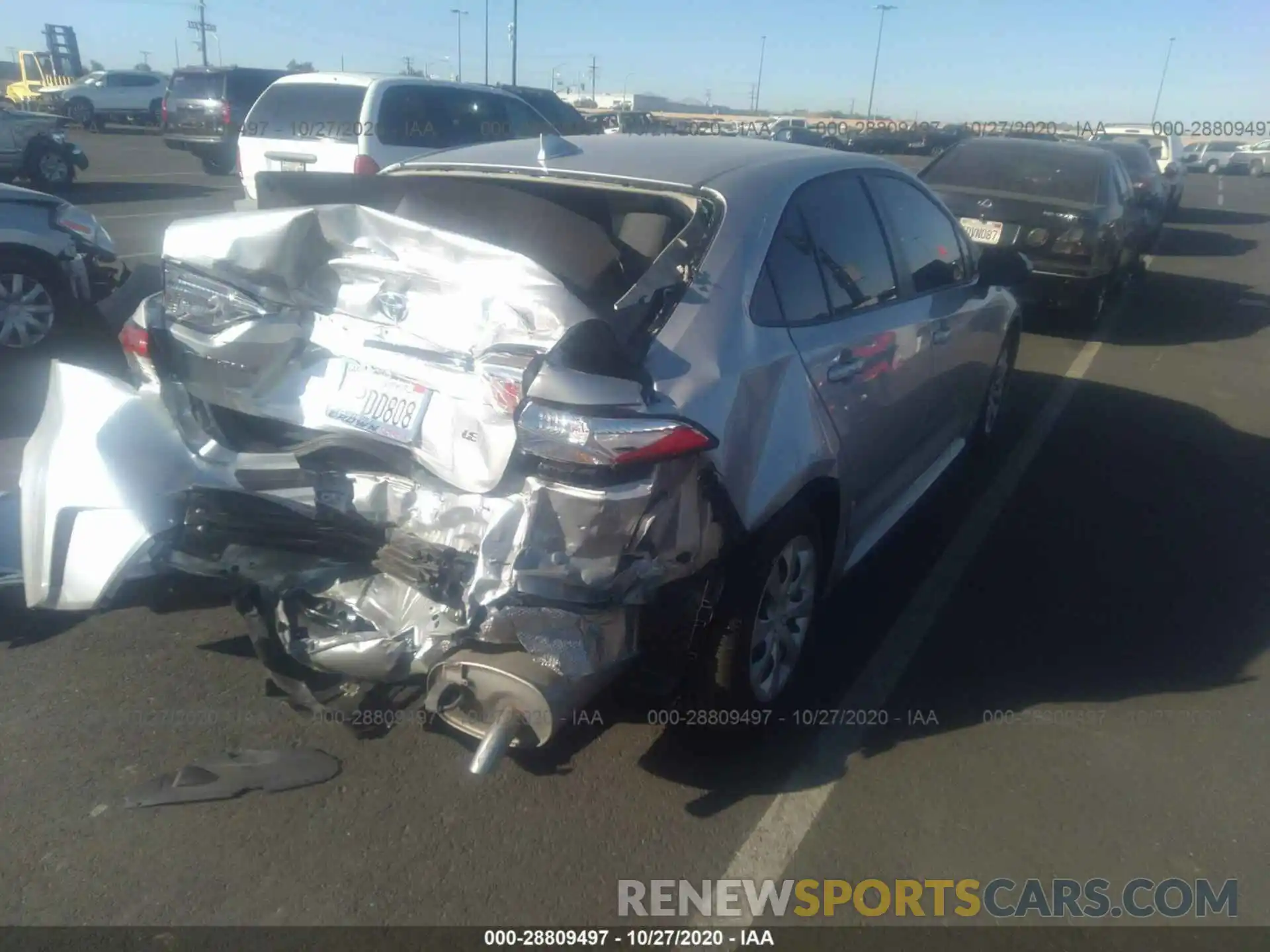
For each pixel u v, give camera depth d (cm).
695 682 325
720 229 325
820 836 308
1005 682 394
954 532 528
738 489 295
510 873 288
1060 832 314
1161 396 798
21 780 313
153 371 333
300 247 297
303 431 310
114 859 285
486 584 263
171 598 414
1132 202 1115
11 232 706
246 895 275
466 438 275
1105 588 474
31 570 318
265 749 332
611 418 258
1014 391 793
